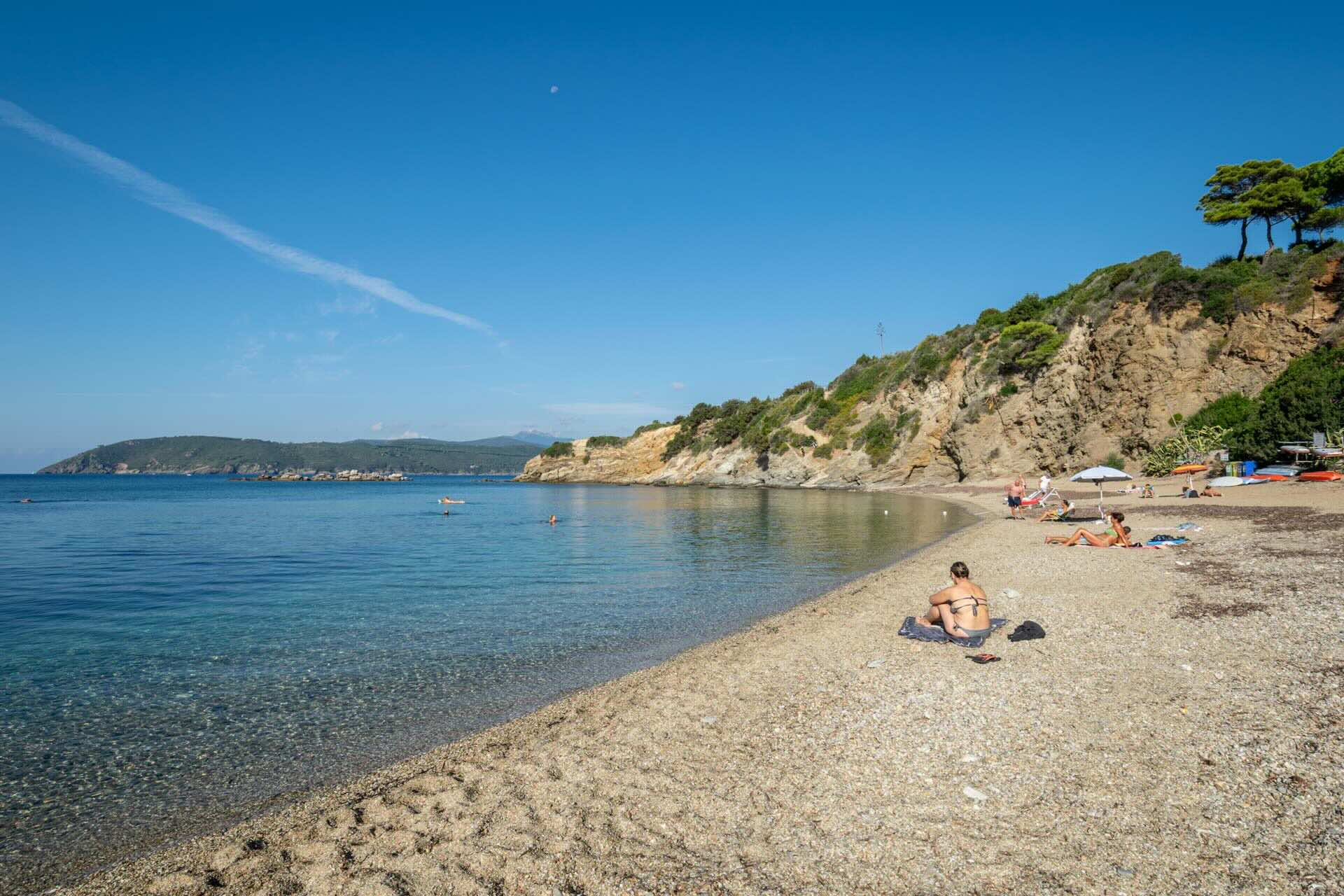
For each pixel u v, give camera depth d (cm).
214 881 509
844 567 2122
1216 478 3462
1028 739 666
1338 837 455
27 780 711
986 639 1052
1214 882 423
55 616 1547
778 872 473
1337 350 3631
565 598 1697
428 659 1151
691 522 4009
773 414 10219
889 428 7944
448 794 633
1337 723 629
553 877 484
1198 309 4566
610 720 815
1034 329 6244
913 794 574
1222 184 4984
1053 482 4891
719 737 737
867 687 875
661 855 506
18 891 515
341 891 481
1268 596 1155
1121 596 1291
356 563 2436
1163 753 609
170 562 2495
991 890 436
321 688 1003
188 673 1085
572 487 11906
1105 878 438
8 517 5153
